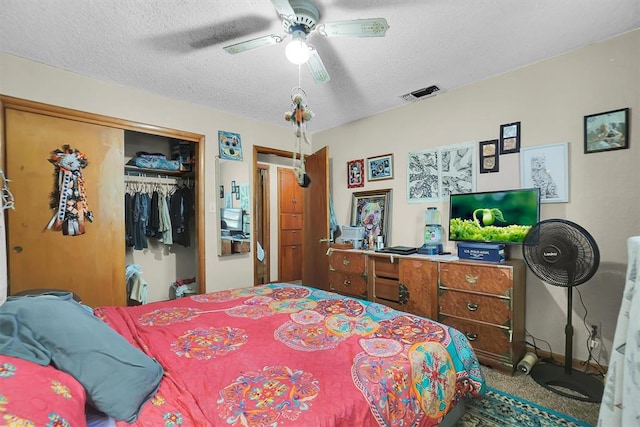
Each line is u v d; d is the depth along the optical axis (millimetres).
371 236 3271
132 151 3357
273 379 966
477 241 2492
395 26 1814
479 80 2592
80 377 799
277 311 1649
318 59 1789
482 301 2152
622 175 1968
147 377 896
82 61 2230
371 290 2916
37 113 2264
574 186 2146
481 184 2600
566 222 1803
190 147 3457
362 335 1304
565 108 2180
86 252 2502
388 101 3045
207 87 2686
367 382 953
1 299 1097
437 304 2395
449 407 1158
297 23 1606
